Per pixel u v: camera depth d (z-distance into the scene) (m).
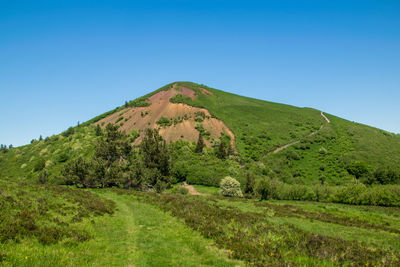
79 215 15.09
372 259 10.34
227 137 121.00
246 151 104.38
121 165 53.78
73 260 8.33
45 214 13.55
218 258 9.47
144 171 46.25
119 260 8.96
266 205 32.31
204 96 182.50
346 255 10.47
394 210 35.53
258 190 50.47
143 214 18.69
